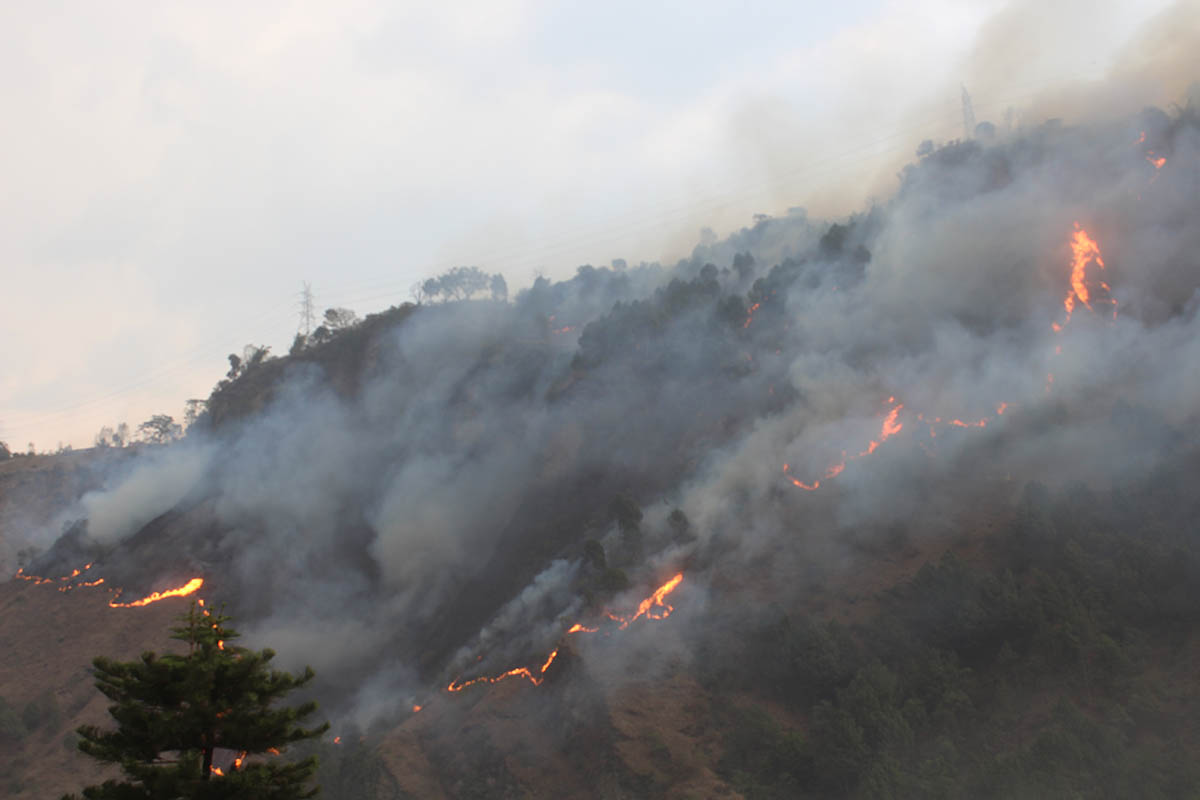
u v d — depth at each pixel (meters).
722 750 69.50
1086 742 57.56
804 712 71.94
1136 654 64.44
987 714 65.25
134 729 32.44
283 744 34.25
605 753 70.62
